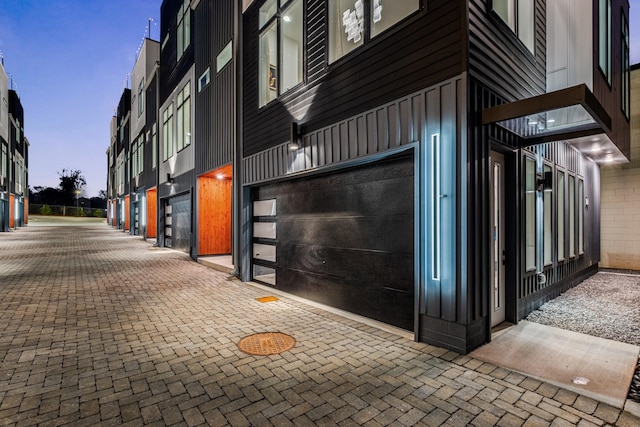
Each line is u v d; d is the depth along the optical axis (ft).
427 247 12.67
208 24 33.94
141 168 68.95
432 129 12.44
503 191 15.01
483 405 8.57
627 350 12.03
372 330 14.26
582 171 24.98
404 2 14.05
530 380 9.87
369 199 15.84
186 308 18.08
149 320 15.92
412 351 12.01
